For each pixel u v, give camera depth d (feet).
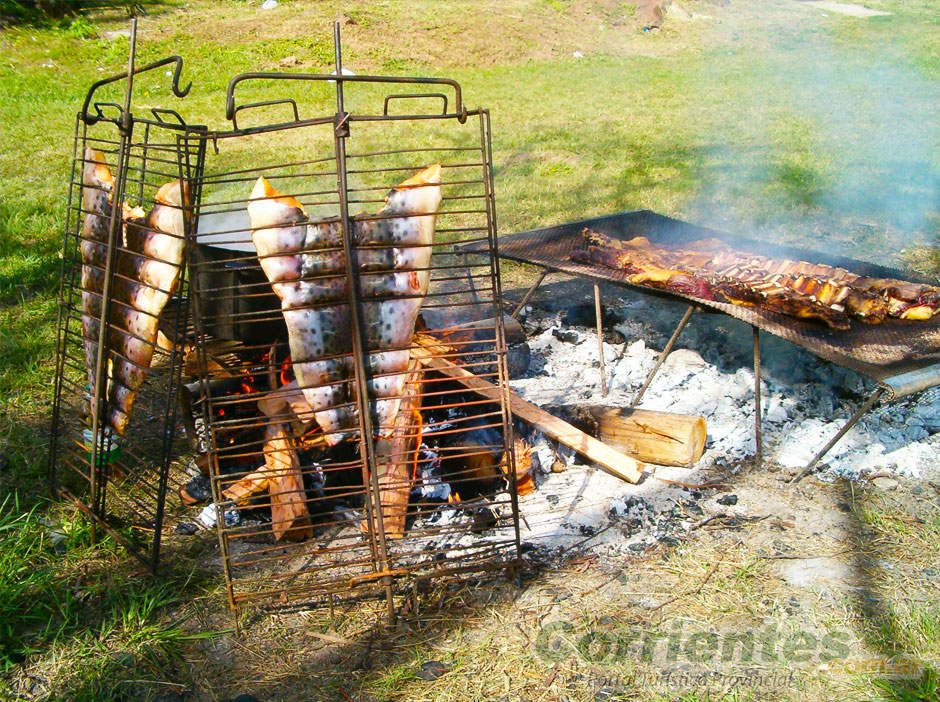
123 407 10.83
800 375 15.64
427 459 12.07
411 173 30.09
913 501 11.96
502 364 10.30
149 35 53.47
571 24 64.85
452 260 21.90
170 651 9.44
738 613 9.87
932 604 9.92
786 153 33.17
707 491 12.32
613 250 15.07
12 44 49.52
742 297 12.95
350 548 10.19
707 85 49.90
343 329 9.36
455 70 52.75
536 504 12.08
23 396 15.20
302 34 53.78
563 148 34.06
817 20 73.10
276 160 31.45
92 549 11.11
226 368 12.00
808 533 11.30
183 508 12.09
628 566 10.74
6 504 12.07
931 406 14.42
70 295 11.70
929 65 55.11
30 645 9.56
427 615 9.98
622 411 13.26
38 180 28.50
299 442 11.51
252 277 12.56
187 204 9.50
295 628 9.84
